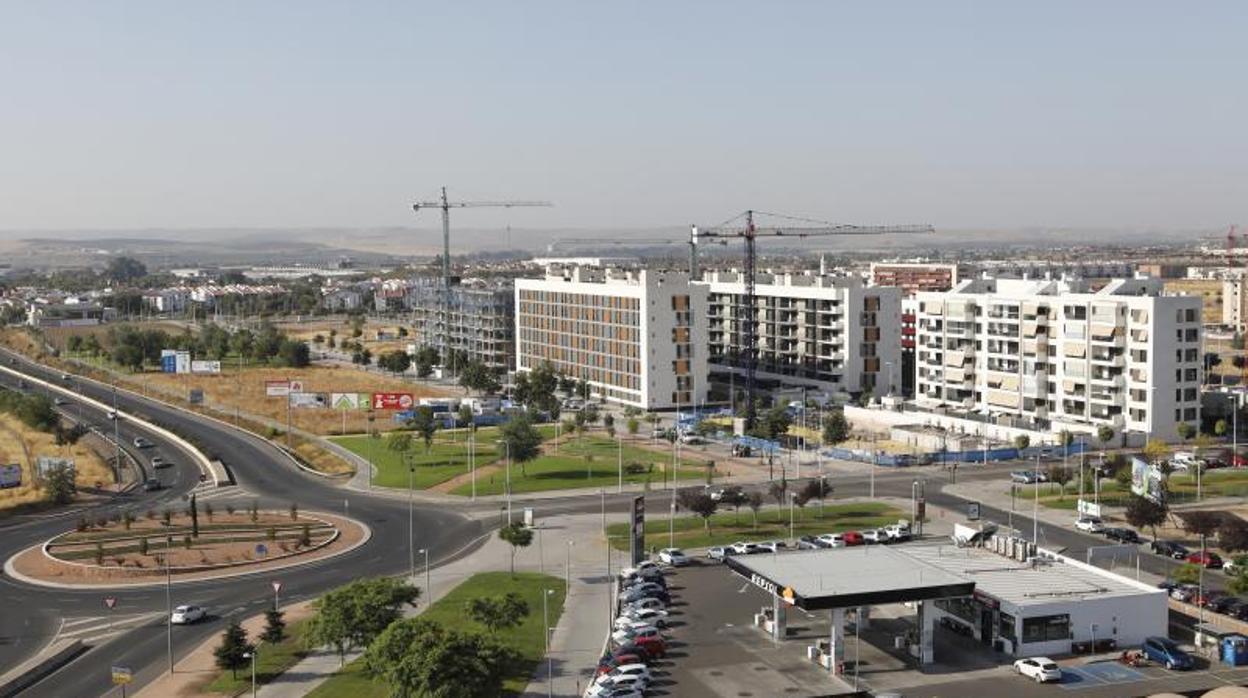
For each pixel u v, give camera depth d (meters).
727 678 120.50
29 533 191.00
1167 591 130.75
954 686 117.56
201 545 179.62
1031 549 144.00
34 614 147.88
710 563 167.12
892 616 142.38
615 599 149.50
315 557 174.00
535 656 128.12
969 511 189.75
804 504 193.62
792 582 125.69
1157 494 178.38
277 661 128.00
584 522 193.38
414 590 126.56
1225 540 157.00
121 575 164.62
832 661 122.06
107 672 126.75
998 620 128.62
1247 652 122.56
